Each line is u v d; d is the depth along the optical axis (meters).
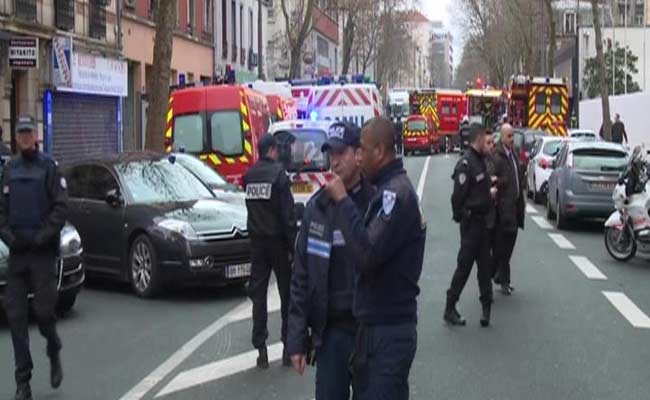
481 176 9.84
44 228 7.40
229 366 8.41
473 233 9.89
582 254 15.70
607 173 18.53
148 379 7.98
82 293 12.32
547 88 41.44
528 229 19.22
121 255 12.26
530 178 25.53
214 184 13.88
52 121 23.45
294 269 5.45
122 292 12.38
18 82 21.94
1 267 10.02
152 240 11.74
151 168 13.08
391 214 4.74
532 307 11.09
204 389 7.66
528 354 8.79
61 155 24.09
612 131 34.84
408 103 66.94
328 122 16.11
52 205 7.50
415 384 7.73
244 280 12.05
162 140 20.84
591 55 64.62
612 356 8.73
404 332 4.88
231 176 17.91
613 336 9.59
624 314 10.71
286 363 8.41
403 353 4.88
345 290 5.26
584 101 48.28
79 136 25.44
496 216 10.62
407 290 4.89
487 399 7.31
